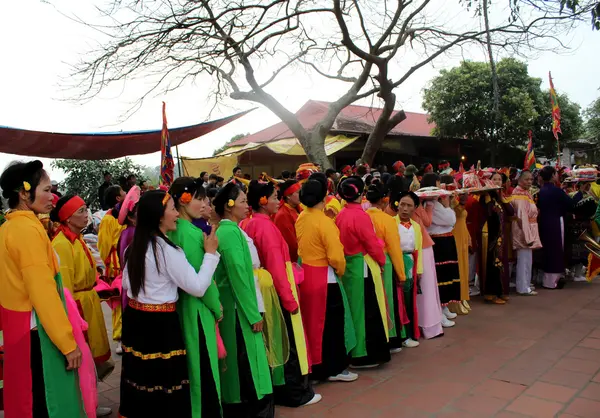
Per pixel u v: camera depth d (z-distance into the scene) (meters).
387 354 4.39
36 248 2.55
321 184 4.03
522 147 19.41
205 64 10.58
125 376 2.89
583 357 4.45
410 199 4.88
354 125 16.03
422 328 5.20
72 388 2.65
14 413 2.56
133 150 10.70
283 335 3.61
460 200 6.00
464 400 3.67
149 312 2.79
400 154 18.00
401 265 4.59
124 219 4.11
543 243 7.14
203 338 2.95
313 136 11.41
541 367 4.25
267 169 17.48
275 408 3.67
